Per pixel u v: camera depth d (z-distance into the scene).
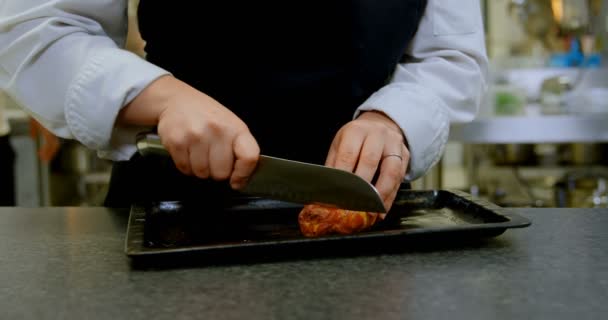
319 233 0.71
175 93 0.71
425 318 0.46
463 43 0.96
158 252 0.58
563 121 2.06
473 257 0.62
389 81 1.03
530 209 0.86
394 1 0.93
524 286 0.53
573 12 2.84
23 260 0.63
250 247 0.60
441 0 0.97
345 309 0.48
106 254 0.66
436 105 0.88
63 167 3.23
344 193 0.68
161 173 1.00
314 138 0.99
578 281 0.54
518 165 2.65
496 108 2.31
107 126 0.74
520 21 2.88
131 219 0.71
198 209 0.83
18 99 0.82
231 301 0.50
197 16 0.91
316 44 0.93
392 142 0.76
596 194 2.21
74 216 0.87
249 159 0.65
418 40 1.00
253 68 0.94
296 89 0.95
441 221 0.77
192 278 0.56
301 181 0.70
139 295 0.52
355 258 0.62
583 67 2.78
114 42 0.89
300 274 0.57
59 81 0.77
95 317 0.47
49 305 0.50
